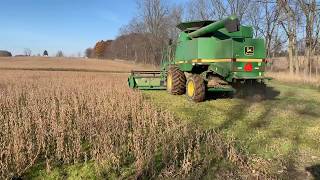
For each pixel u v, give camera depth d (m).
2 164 6.36
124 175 6.32
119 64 77.19
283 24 32.12
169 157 6.82
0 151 7.09
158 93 16.03
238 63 12.32
